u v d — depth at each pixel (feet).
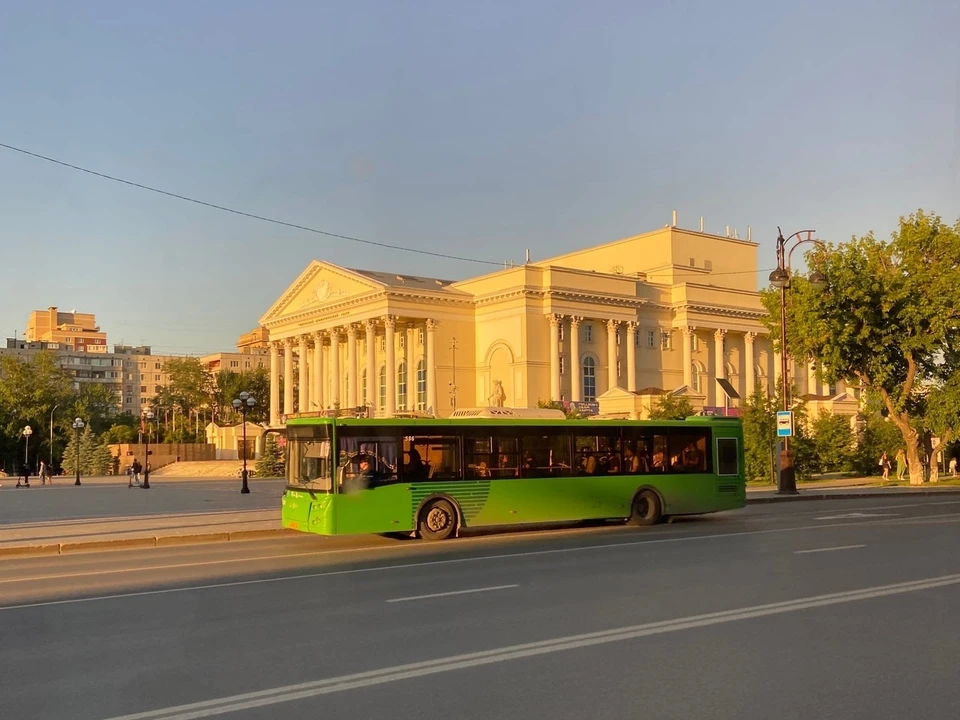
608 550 58.95
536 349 253.85
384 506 68.85
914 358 148.36
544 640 31.24
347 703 24.06
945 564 49.49
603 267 312.91
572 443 77.87
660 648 29.84
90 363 550.77
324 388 309.83
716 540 64.39
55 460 354.33
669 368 279.08
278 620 35.96
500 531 77.15
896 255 148.05
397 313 262.26
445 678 26.40
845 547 58.08
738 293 290.97
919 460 154.30
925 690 24.89
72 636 33.65
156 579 49.21
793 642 30.60
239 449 326.44
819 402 210.79
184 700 24.70
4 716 23.59
